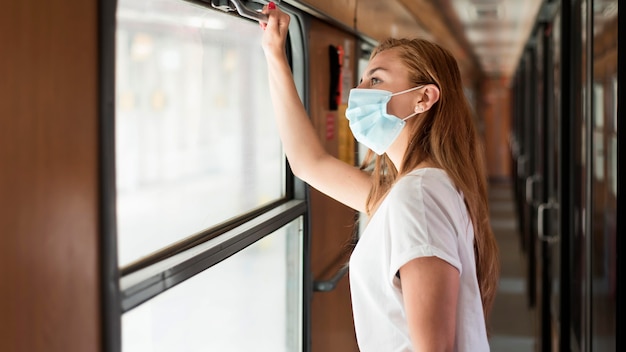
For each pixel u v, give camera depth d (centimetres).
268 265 275
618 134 274
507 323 705
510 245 1115
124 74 179
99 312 126
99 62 123
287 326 288
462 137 174
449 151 171
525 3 600
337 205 351
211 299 223
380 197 192
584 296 360
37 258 110
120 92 176
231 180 244
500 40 977
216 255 186
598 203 327
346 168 213
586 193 352
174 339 198
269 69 217
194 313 212
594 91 338
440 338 154
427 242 156
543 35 621
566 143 438
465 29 845
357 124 184
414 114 178
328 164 214
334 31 329
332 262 340
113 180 126
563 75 437
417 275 155
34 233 109
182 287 202
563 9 436
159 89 201
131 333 172
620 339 279
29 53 106
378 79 181
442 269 155
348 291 379
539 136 671
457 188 169
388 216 165
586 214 352
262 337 271
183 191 212
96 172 123
